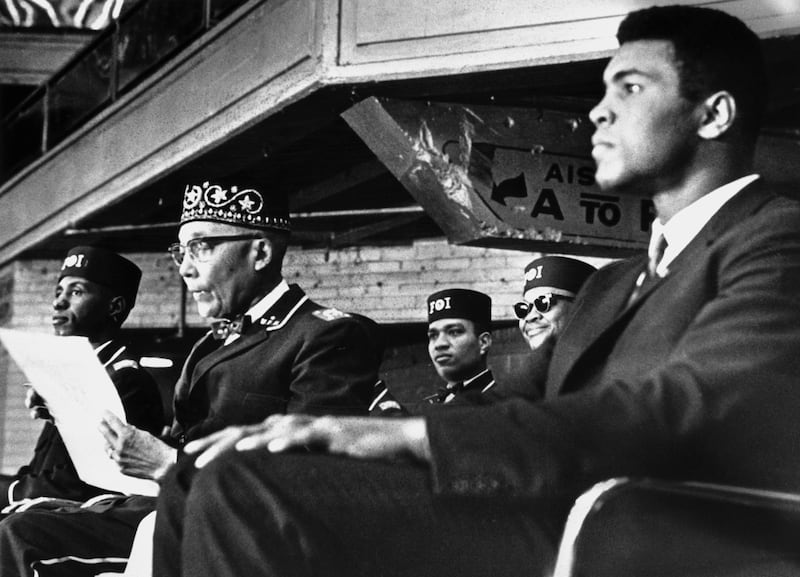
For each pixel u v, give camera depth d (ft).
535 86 15.97
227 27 20.18
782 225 6.99
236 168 22.00
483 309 19.49
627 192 7.88
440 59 15.71
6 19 37.32
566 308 16.74
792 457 6.63
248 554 6.48
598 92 16.35
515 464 6.42
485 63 15.38
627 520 6.56
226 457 6.67
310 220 26.07
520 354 25.72
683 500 6.66
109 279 15.15
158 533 7.36
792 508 6.35
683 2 14.03
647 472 6.56
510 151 16.37
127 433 11.24
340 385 12.12
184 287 29.96
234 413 12.31
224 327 13.07
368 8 16.48
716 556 6.67
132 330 30.32
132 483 12.07
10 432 32.27
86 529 12.35
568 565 6.11
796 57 13.91
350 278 27.35
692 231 7.59
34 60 37.19
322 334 12.41
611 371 7.31
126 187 24.07
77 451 12.02
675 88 7.65
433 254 26.71
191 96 21.35
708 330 6.72
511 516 6.76
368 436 6.61
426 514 6.70
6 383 32.42
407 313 26.78
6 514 13.83
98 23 37.27
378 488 6.70
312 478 6.64
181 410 12.97
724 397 6.47
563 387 7.53
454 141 16.37
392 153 16.67
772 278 6.77
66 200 27.32
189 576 6.54
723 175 7.66
